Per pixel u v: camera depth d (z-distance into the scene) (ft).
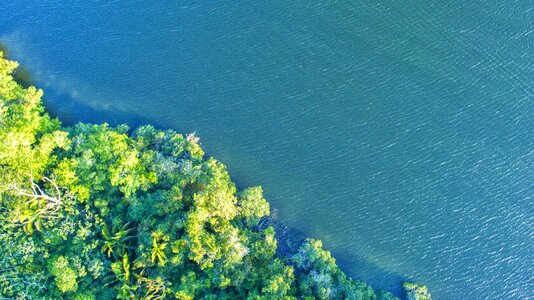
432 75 263.08
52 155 211.20
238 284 194.18
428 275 233.14
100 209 204.85
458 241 238.27
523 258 236.22
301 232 234.17
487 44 268.21
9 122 206.39
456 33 269.64
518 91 260.83
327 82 260.83
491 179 247.50
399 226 239.30
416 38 269.23
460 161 249.75
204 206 196.03
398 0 276.41
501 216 242.17
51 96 249.55
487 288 232.73
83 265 196.65
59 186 204.95
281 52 265.95
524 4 273.75
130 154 206.80
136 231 206.49
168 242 195.83
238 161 245.45
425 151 251.19
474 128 254.88
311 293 208.03
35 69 254.68
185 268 201.46
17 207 191.62
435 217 241.55
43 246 199.00
